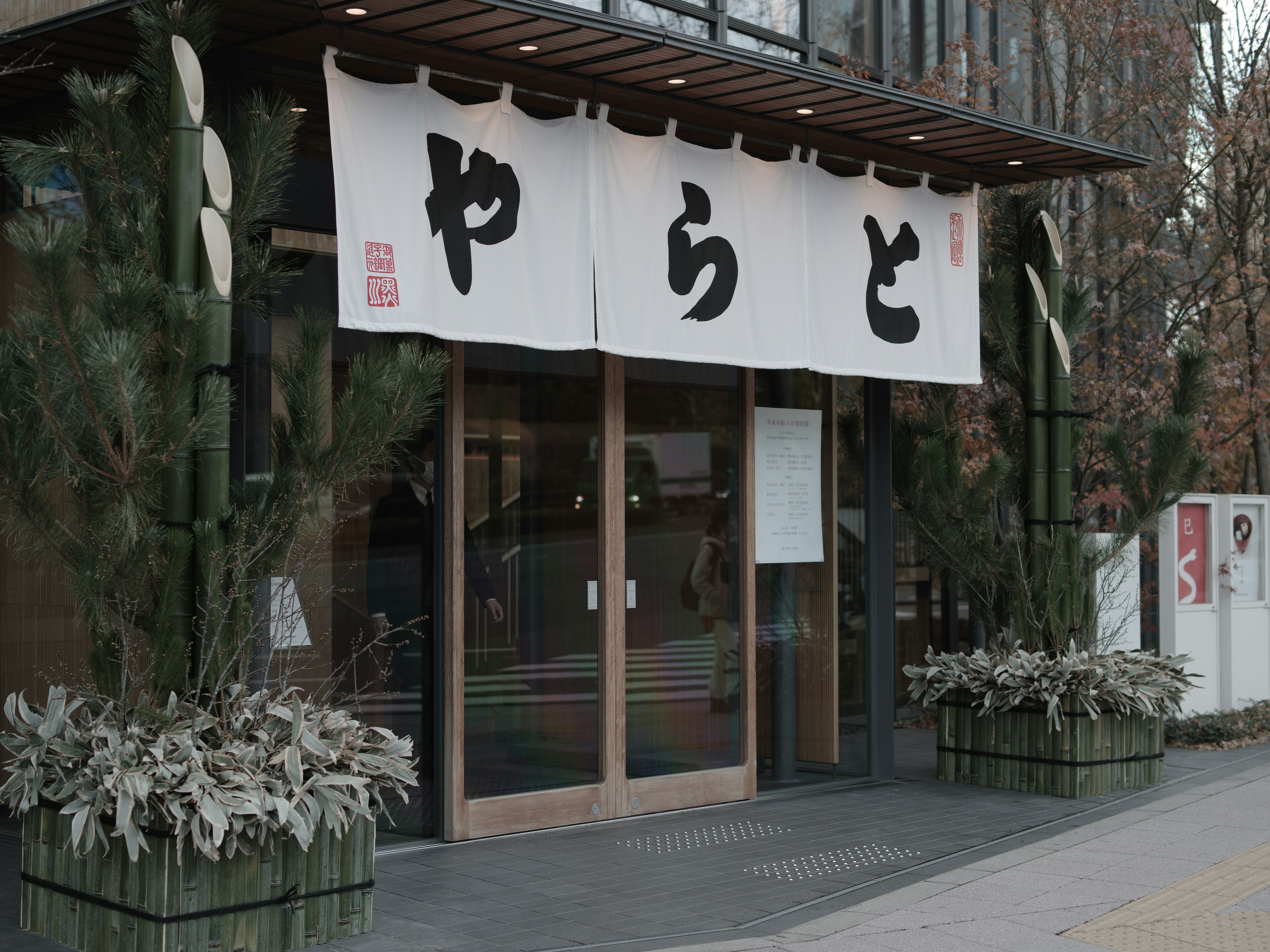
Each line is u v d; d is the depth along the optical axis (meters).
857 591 9.27
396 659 6.88
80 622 6.97
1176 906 5.78
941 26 13.20
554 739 7.49
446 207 6.37
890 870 6.50
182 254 5.04
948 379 8.82
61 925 5.09
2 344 4.78
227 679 5.05
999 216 9.59
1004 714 8.86
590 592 7.70
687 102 7.41
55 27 5.79
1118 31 12.38
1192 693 11.51
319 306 6.55
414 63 6.55
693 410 8.29
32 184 5.29
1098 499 11.77
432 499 7.06
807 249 8.00
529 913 5.63
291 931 5.02
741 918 5.60
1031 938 5.30
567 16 5.93
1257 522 12.35
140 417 4.66
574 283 6.90
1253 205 13.61
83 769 4.91
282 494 5.21
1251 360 13.45
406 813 6.95
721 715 8.36
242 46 6.18
